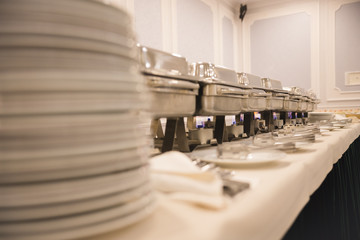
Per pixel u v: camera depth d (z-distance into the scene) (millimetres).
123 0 2996
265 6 5445
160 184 446
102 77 315
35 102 285
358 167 2078
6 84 278
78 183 301
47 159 290
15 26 278
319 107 4996
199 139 1138
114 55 344
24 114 286
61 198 294
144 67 787
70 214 304
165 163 504
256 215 413
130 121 357
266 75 5496
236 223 372
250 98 1372
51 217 298
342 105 4828
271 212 465
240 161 659
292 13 5207
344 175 1627
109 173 338
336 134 1517
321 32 4965
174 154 528
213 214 381
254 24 5574
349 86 4777
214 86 1031
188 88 922
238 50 5719
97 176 321
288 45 5270
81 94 304
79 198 300
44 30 285
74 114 302
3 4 277
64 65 298
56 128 292
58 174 296
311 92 2781
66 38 296
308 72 5102
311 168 775
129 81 350
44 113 290
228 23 5359
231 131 1431
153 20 3500
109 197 320
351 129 1878
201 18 4512
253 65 5617
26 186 288
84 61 311
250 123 1584
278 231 500
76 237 292
